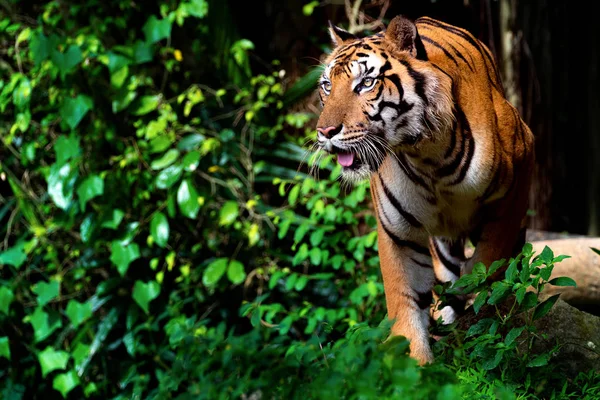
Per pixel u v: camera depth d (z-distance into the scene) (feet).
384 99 18.89
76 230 36.19
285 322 27.63
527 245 17.42
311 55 39.17
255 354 13.97
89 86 33.83
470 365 17.22
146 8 35.60
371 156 19.22
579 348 18.37
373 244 30.55
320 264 34.78
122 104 32.91
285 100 36.78
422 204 20.06
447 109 18.80
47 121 34.06
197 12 32.81
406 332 20.04
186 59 36.47
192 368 14.60
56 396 35.68
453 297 22.18
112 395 34.83
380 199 20.49
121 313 34.76
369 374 11.72
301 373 13.56
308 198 34.71
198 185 35.04
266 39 39.45
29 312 35.81
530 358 17.56
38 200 34.94
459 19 42.29
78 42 33.06
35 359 35.37
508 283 16.84
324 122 18.97
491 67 21.17
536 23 42.65
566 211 45.19
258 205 34.83
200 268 34.42
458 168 19.30
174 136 33.14
